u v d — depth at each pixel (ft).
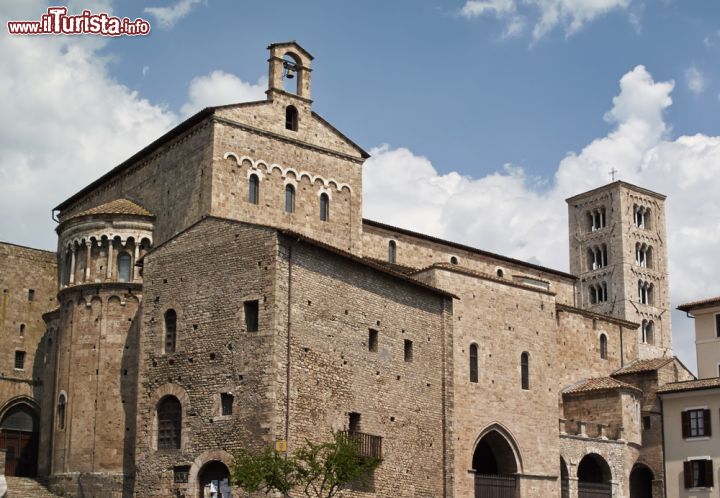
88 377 231.91
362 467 181.57
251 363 186.29
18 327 286.87
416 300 228.63
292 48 253.85
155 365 198.90
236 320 190.49
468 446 238.27
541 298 270.05
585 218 443.73
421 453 220.02
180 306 199.21
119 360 231.50
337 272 203.92
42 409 263.29
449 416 230.48
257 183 239.71
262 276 189.26
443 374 232.32
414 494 215.31
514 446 251.80
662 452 299.79
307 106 253.24
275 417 181.16
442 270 245.24
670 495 295.48
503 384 252.62
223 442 185.78
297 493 184.75
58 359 240.53
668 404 302.45
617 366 329.31
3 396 279.69
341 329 202.28
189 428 190.80
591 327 325.21
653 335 424.87
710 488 287.07
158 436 195.62
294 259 192.75
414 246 299.99
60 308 246.06
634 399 300.81
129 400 228.84
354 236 256.52
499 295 258.37
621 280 421.59
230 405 187.73
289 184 245.65
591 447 282.36
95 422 228.43
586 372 318.86
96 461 225.97
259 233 191.93
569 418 304.91
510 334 258.37
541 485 256.11
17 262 290.56
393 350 217.36
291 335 188.55
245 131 239.30
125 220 240.73
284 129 247.50
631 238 428.15
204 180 232.73
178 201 240.12
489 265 320.29
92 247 239.91
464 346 245.04
